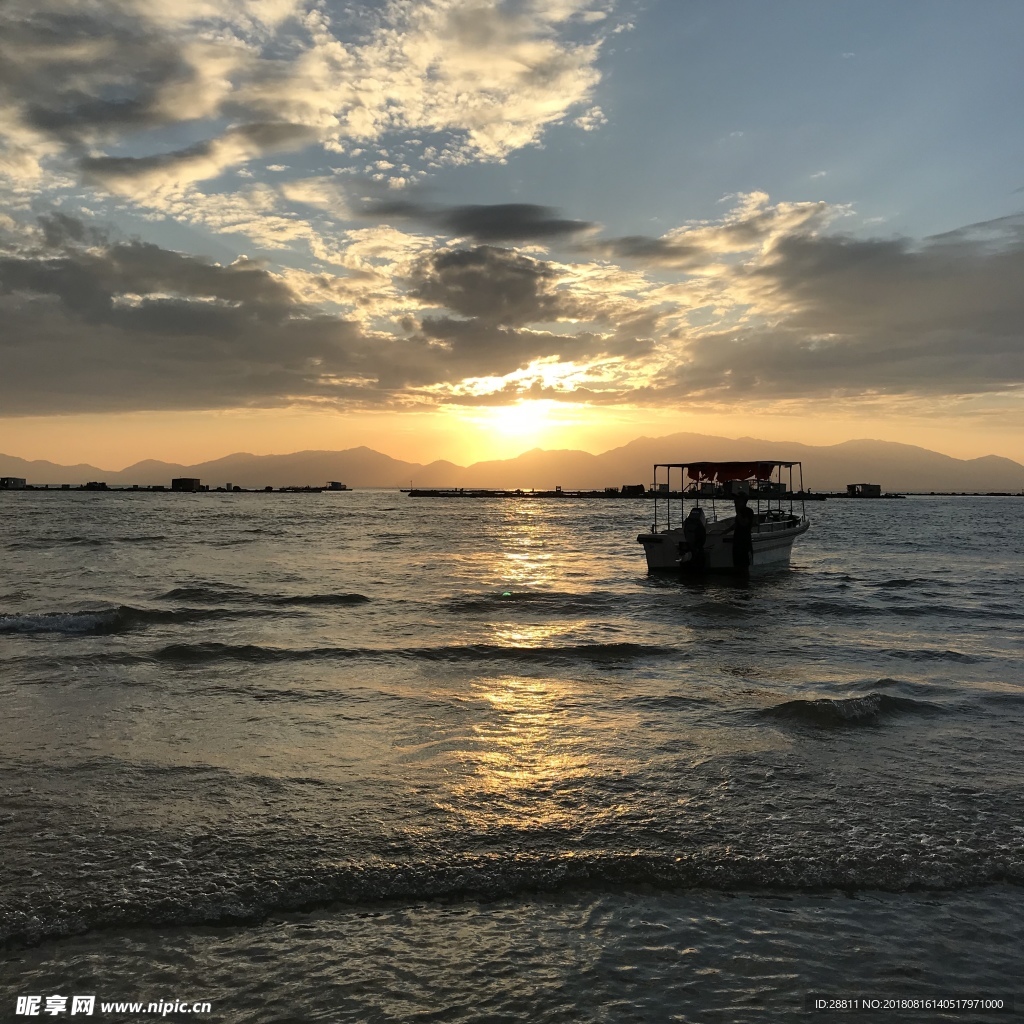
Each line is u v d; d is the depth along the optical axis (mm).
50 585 25922
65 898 5406
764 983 4609
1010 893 5734
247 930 5125
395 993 4477
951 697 11758
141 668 13219
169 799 7363
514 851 6293
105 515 91375
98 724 9875
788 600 24172
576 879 5848
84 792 7500
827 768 8484
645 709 11023
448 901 5547
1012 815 7152
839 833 6711
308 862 6039
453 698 11570
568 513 113562
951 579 31031
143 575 29609
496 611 21312
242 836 6520
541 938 5086
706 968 4758
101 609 18375
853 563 39719
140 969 4660
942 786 7934
